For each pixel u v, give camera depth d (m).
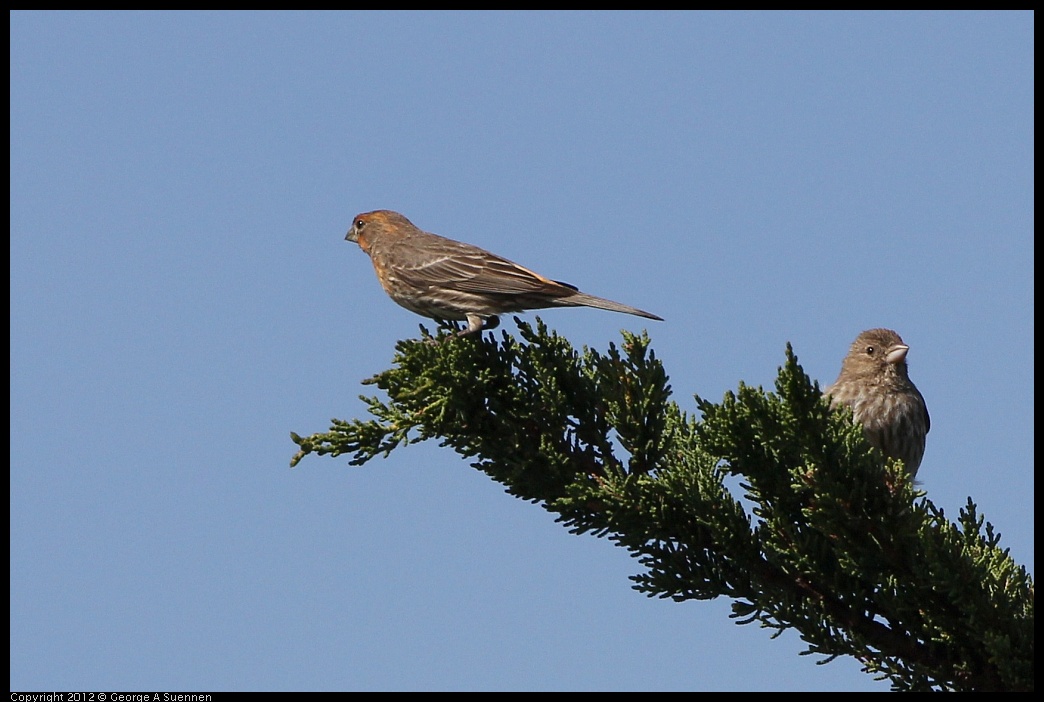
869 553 9.76
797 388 9.62
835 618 10.29
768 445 9.87
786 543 10.27
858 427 9.63
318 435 11.72
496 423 11.98
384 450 11.77
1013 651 9.34
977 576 9.39
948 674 9.73
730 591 10.65
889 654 10.02
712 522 10.43
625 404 11.53
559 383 12.04
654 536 10.91
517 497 11.91
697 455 10.69
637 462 11.56
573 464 11.63
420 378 12.01
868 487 9.64
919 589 9.81
